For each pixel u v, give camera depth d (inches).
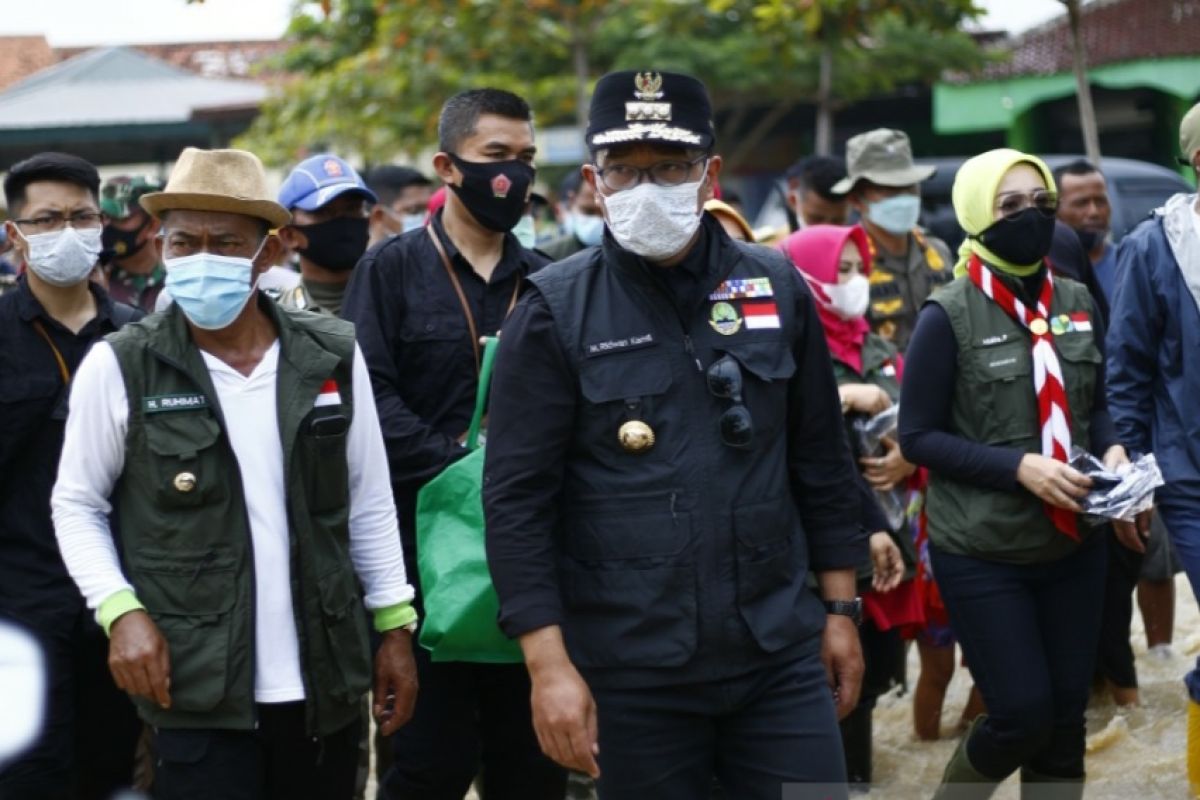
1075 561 211.8
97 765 214.1
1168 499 225.1
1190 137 226.5
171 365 166.7
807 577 170.7
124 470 167.8
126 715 213.3
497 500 160.4
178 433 165.5
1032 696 206.1
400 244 215.9
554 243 314.2
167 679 163.8
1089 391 215.5
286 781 173.0
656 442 160.1
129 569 167.0
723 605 159.2
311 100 866.1
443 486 188.2
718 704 160.9
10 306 209.0
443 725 202.1
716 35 966.4
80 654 208.7
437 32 824.3
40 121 921.5
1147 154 1016.9
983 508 209.2
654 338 161.5
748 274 166.6
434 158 214.8
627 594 159.0
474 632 181.3
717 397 161.0
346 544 173.5
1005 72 1003.9
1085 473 207.8
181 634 164.7
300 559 168.1
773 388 163.9
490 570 160.7
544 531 160.7
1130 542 238.5
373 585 178.5
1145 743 268.7
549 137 873.5
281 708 168.7
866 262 258.4
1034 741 207.5
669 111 159.6
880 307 281.1
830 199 332.8
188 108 956.0
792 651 163.6
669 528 158.9
